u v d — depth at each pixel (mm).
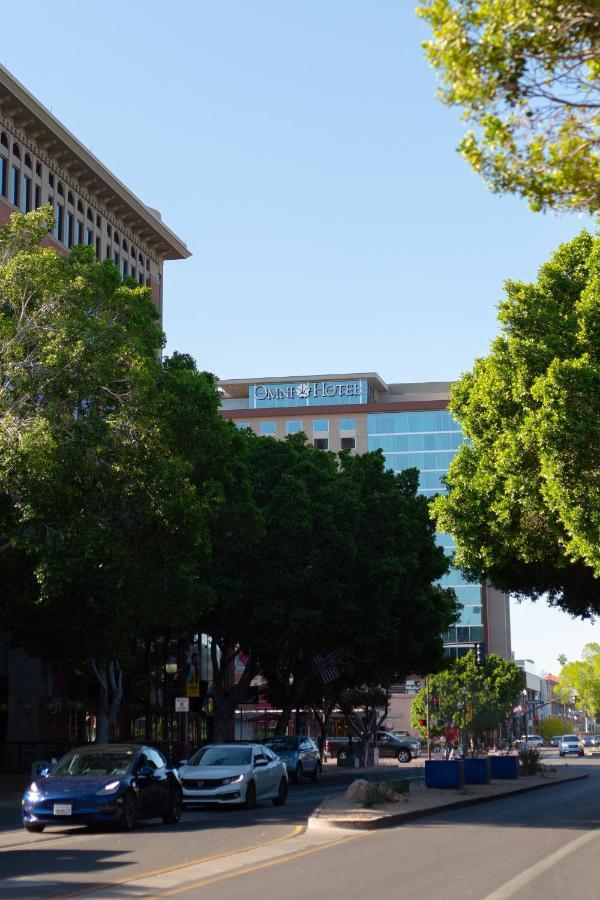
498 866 15367
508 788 36125
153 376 32344
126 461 29188
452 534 30344
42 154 57812
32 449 26203
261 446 49375
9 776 45750
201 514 31562
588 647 173375
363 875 14289
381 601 49688
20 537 28344
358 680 61094
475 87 9133
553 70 9133
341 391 132625
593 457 24359
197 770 26984
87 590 33688
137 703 55281
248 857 16406
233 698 51250
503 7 8750
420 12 9117
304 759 44344
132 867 15188
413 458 125562
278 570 46875
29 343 28703
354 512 48906
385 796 26734
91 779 21250
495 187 9641
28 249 29875
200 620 47062
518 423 27438
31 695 51344
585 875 14359
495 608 133125
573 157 9289
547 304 28156
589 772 60469
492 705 51781
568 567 32312
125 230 68250
